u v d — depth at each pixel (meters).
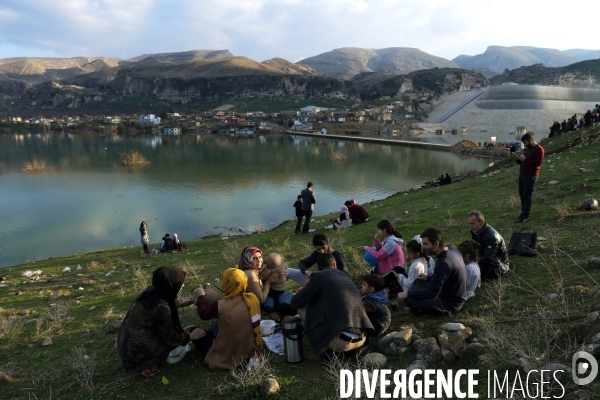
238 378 4.64
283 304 6.27
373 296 5.45
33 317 8.68
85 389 4.98
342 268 7.20
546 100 197.25
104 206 44.06
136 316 5.04
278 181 60.41
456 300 5.70
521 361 3.92
